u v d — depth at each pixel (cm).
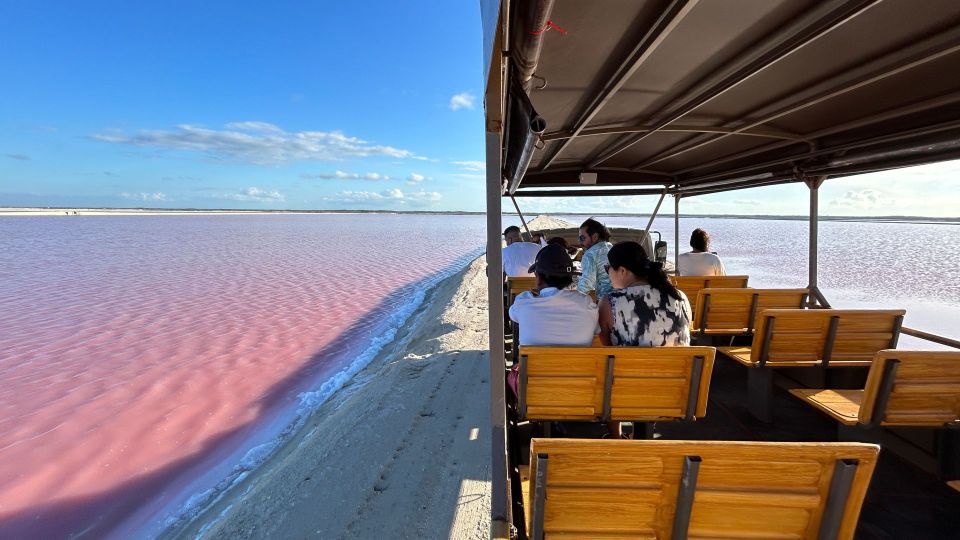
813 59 241
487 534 299
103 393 714
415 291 1672
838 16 191
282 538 317
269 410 642
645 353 245
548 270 269
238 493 427
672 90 291
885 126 343
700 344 455
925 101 292
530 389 255
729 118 353
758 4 189
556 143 433
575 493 154
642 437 282
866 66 247
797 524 152
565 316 262
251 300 1501
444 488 357
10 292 1720
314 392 702
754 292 427
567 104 320
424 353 746
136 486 461
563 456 150
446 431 454
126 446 544
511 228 628
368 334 1054
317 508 346
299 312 1305
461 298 1184
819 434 327
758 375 347
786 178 467
